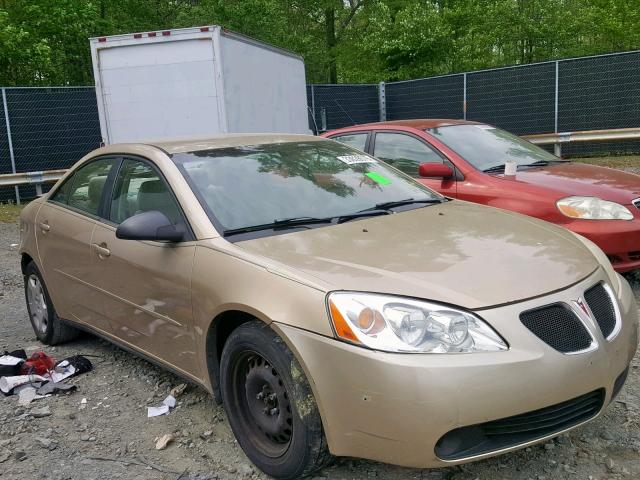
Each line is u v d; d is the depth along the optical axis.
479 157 6.50
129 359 4.78
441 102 18.02
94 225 4.30
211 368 3.40
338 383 2.69
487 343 2.63
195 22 25.28
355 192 4.07
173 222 3.66
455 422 2.55
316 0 32.28
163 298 3.61
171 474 3.19
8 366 4.45
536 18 26.50
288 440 3.02
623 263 5.37
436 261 3.03
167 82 10.48
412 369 2.56
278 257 3.13
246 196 3.74
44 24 20.67
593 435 3.32
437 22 23.98
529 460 3.14
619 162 15.12
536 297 2.80
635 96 15.42
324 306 2.77
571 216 5.42
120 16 26.00
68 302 4.68
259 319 3.05
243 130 11.06
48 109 14.52
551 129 16.48
